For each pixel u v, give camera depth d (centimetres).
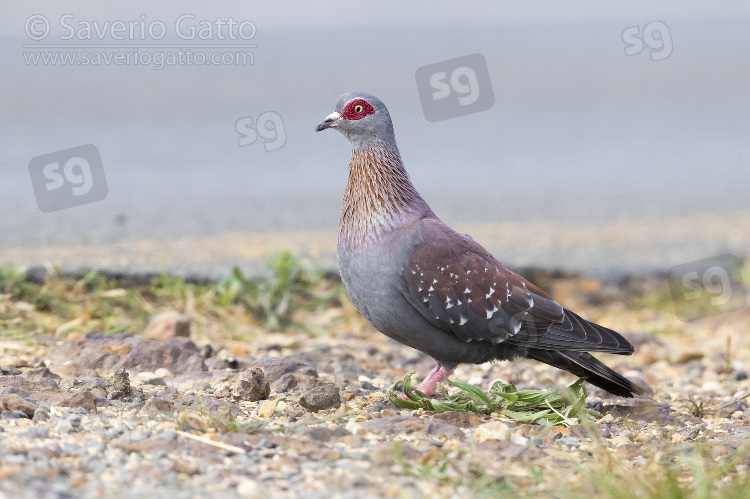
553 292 1468
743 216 1931
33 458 577
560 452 668
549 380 998
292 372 868
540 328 812
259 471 592
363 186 832
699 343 1298
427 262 801
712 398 949
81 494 529
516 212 1919
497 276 816
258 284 1289
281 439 654
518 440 698
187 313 1214
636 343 1261
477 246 835
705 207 2017
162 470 578
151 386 835
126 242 1520
